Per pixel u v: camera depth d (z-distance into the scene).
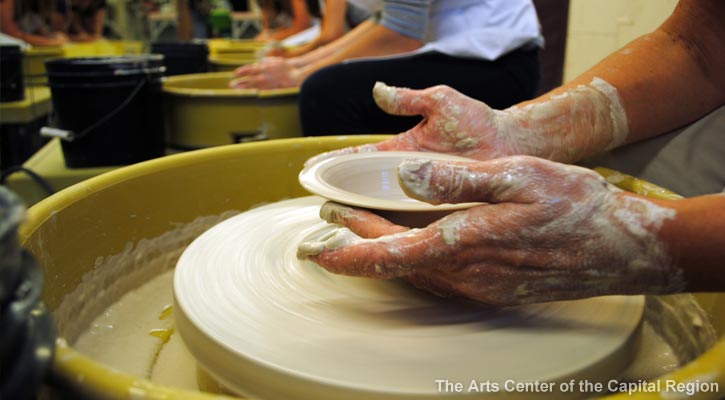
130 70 1.80
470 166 0.56
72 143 1.81
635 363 0.78
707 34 0.96
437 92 0.94
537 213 0.54
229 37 6.95
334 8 2.88
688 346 0.77
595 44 1.69
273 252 0.79
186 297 0.67
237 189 1.12
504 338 0.60
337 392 0.52
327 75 1.71
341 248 0.58
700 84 0.98
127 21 4.75
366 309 0.65
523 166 0.55
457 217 0.56
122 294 0.95
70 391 0.43
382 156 0.90
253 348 0.57
